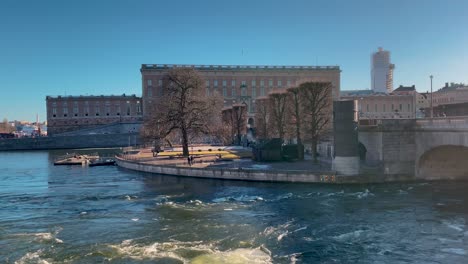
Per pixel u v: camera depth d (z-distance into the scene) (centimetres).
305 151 7506
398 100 16288
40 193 4853
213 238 2805
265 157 6538
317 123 5969
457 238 2694
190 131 7675
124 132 16612
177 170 6072
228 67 18225
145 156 8188
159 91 17750
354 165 4834
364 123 5662
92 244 2711
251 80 18325
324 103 6216
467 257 2361
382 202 3784
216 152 8281
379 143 4978
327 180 4850
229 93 18238
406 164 4931
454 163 5006
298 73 18400
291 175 5000
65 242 2767
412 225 3008
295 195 4256
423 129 4784
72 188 5212
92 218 3459
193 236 2858
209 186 5072
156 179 5884
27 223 3306
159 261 2375
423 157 4891
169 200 4234
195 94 7669
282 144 6844
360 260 2355
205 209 3728
